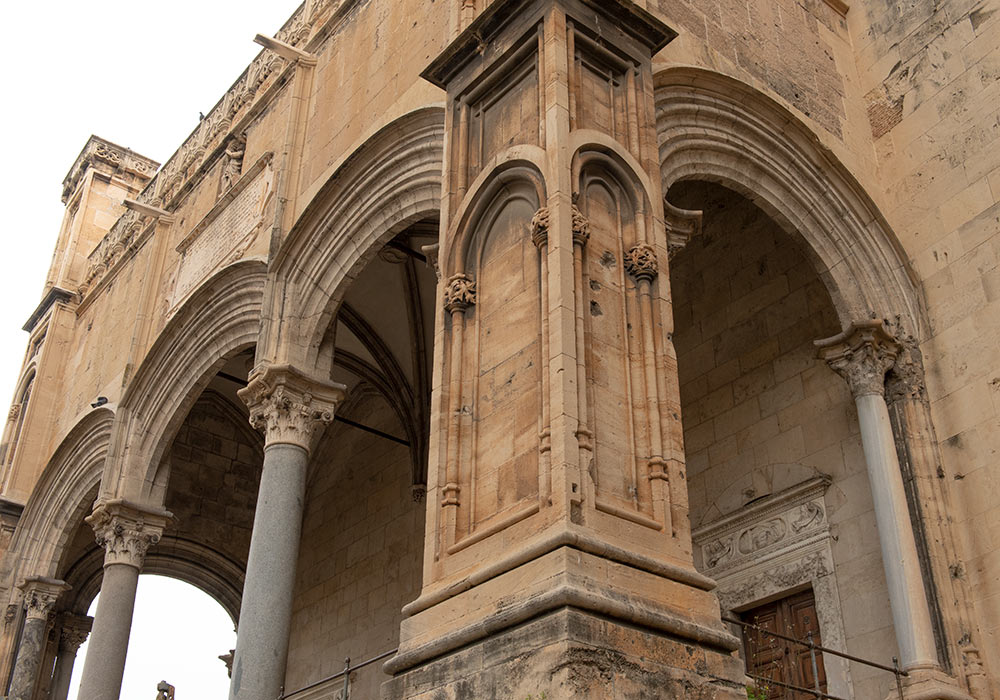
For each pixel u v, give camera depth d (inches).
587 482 281.0
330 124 565.0
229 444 915.4
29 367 908.6
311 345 518.9
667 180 434.0
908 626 412.8
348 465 845.2
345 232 518.9
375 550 773.9
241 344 590.2
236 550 893.2
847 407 498.0
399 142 489.7
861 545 468.8
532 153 339.0
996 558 428.5
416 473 741.9
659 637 268.4
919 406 470.9
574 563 263.1
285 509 478.3
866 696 441.7
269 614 453.1
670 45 446.6
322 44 614.9
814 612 482.3
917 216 506.6
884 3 560.1
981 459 446.0
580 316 307.0
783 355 538.0
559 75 345.7
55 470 765.3
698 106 452.1
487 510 305.7
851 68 560.4
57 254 956.0
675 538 295.6
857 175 514.9
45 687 828.0
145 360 655.1
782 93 499.8
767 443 530.9
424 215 480.1
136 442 649.6
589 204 337.1
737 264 578.2
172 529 859.4
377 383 764.0
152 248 737.6
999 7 496.7
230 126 724.0
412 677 289.3
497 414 317.4
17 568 766.5
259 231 594.9
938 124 510.9
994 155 478.9
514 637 261.9
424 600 301.4
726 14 492.1
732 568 524.4
